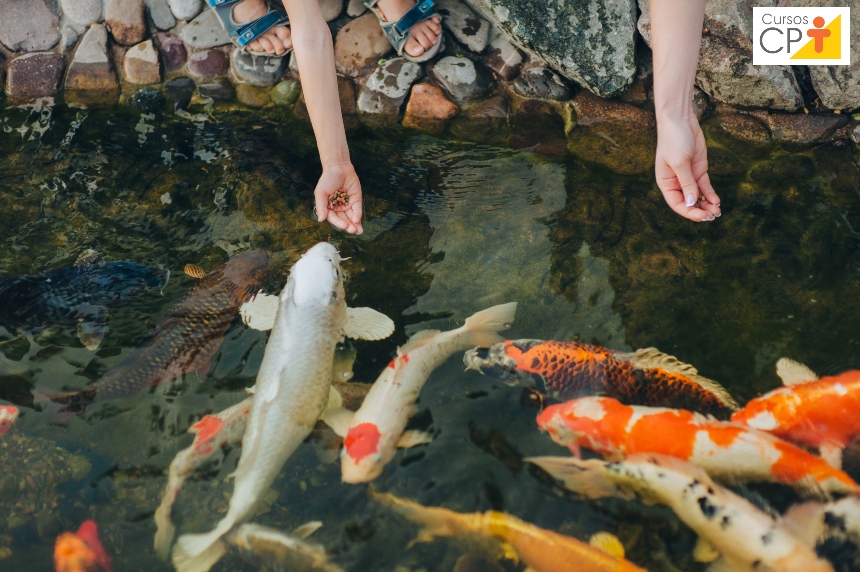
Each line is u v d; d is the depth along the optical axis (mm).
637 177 1743
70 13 2008
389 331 1517
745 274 1574
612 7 1831
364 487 1337
